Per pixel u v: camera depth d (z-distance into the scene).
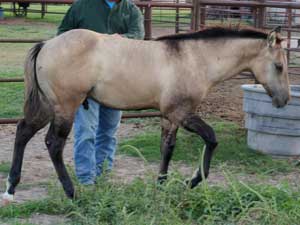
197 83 4.25
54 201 4.03
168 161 4.38
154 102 4.25
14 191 4.21
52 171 5.06
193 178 4.20
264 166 5.32
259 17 7.19
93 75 4.10
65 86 4.06
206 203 3.89
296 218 3.74
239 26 4.51
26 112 4.23
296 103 5.50
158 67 4.17
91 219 3.74
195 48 4.29
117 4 4.51
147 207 3.82
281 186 4.29
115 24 4.55
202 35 4.32
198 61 4.27
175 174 4.20
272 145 5.67
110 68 4.12
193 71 4.24
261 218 3.76
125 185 4.21
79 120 4.47
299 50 7.46
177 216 3.75
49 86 4.10
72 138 6.26
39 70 4.10
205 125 4.23
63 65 4.04
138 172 5.08
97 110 4.48
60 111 4.12
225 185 4.60
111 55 4.12
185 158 5.51
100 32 4.52
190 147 5.80
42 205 4.01
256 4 7.07
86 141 4.47
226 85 9.18
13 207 3.99
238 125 6.81
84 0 4.53
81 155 4.49
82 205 4.02
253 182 4.68
